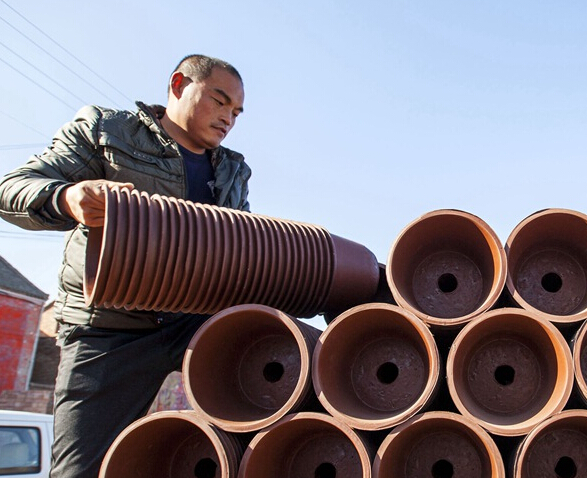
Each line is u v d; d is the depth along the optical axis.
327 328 2.05
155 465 2.22
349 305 2.63
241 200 3.26
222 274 2.25
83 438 2.49
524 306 2.07
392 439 1.90
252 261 2.30
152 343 2.67
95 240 2.28
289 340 2.30
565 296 2.33
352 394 2.20
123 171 2.68
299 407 2.02
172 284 2.17
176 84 3.01
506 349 2.21
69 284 2.65
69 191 2.20
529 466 2.00
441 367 2.05
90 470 2.46
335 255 2.51
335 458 2.12
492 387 2.16
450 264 2.41
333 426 1.99
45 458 6.42
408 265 2.38
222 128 2.99
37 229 2.38
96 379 2.55
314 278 2.45
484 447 1.96
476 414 1.95
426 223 2.24
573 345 1.98
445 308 2.34
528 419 1.95
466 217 2.21
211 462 2.24
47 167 2.49
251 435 2.06
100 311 2.59
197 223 2.23
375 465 1.88
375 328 2.22
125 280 2.09
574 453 2.01
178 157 2.84
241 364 2.32
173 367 2.77
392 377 2.27
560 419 1.88
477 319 2.03
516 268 2.36
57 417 2.54
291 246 2.40
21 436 6.33
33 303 19.92
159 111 3.06
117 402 2.58
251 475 1.96
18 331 19.39
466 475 2.05
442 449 2.09
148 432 2.09
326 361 2.09
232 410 2.14
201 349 2.12
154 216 2.14
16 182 2.34
